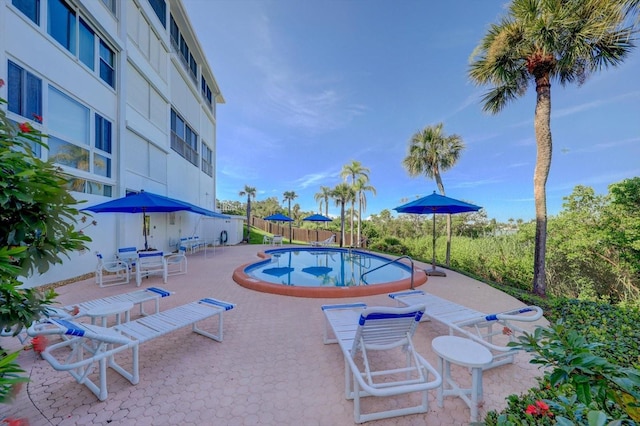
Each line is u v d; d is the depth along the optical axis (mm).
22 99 5258
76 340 2484
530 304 5328
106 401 2264
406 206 7473
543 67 6734
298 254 14000
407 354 2627
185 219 13633
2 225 1710
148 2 9656
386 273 9531
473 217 23016
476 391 2059
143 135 9453
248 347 3281
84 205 6727
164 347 3256
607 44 5977
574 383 1362
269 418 2105
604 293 9531
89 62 7016
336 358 3037
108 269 6461
